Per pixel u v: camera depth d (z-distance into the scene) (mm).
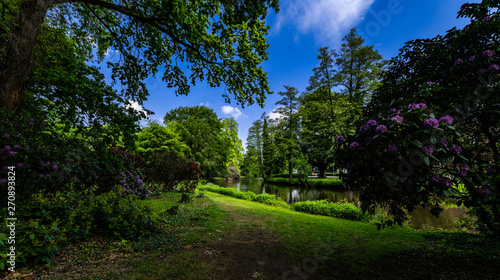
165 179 8977
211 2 4348
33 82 3762
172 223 4262
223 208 6508
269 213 6309
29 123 3246
